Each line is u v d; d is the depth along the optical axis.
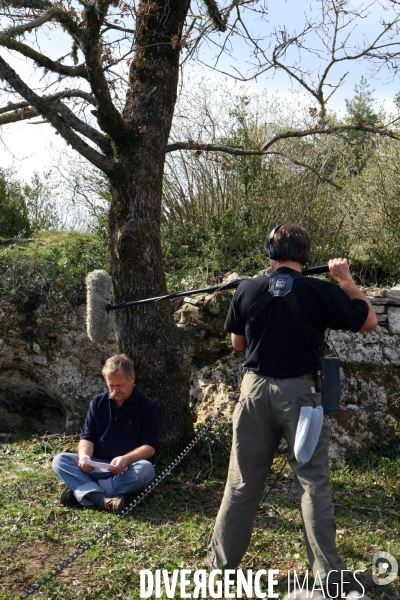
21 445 6.31
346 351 6.14
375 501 4.84
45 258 7.55
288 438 3.30
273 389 3.31
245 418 3.40
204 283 7.25
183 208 9.41
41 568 3.73
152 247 5.18
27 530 4.22
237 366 6.31
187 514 4.50
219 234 7.97
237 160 8.44
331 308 3.32
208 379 6.34
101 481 4.66
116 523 4.16
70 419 6.82
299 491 3.29
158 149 5.19
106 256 7.72
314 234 8.33
